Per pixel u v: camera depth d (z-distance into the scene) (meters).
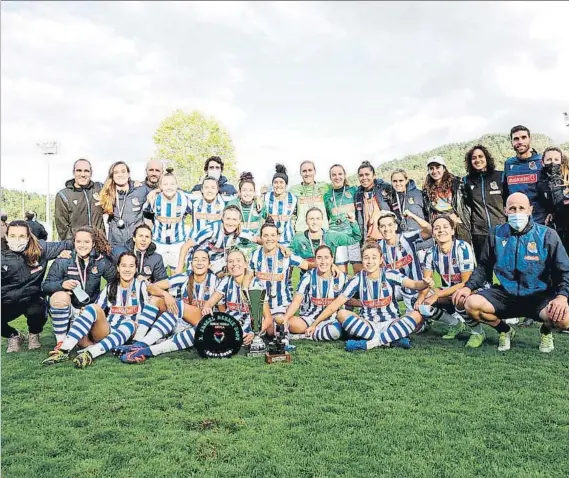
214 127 19.03
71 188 6.47
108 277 5.62
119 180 6.58
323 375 4.26
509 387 3.92
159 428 3.23
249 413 3.44
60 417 3.42
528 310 5.02
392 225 6.00
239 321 5.27
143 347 4.89
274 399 3.70
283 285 5.89
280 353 4.77
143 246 5.64
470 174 6.48
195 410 3.51
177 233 6.82
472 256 5.61
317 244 6.87
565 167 5.83
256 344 5.02
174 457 2.85
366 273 5.52
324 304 5.62
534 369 4.40
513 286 5.00
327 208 7.30
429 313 5.45
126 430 3.21
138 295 5.28
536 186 5.98
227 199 7.15
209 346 4.87
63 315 5.12
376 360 4.72
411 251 6.04
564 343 5.32
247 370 4.44
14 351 5.29
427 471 2.66
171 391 3.90
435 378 4.16
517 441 3.00
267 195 7.25
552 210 5.88
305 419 3.33
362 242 6.93
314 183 7.42
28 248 5.16
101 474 2.68
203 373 4.36
